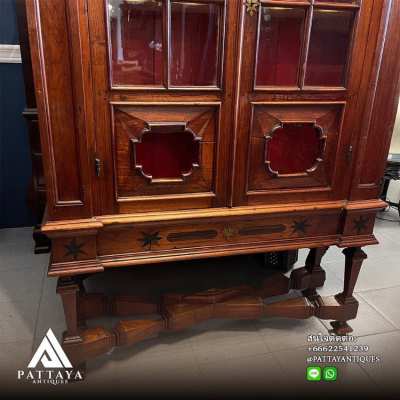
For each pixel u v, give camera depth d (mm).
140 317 1563
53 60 885
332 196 1241
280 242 1245
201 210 1122
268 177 1151
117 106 958
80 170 979
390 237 2402
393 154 2547
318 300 1464
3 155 2148
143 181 1052
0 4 1911
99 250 1081
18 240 2160
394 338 1487
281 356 1378
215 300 1411
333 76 1126
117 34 946
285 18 1032
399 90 1167
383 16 1061
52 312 1550
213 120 1052
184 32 1000
